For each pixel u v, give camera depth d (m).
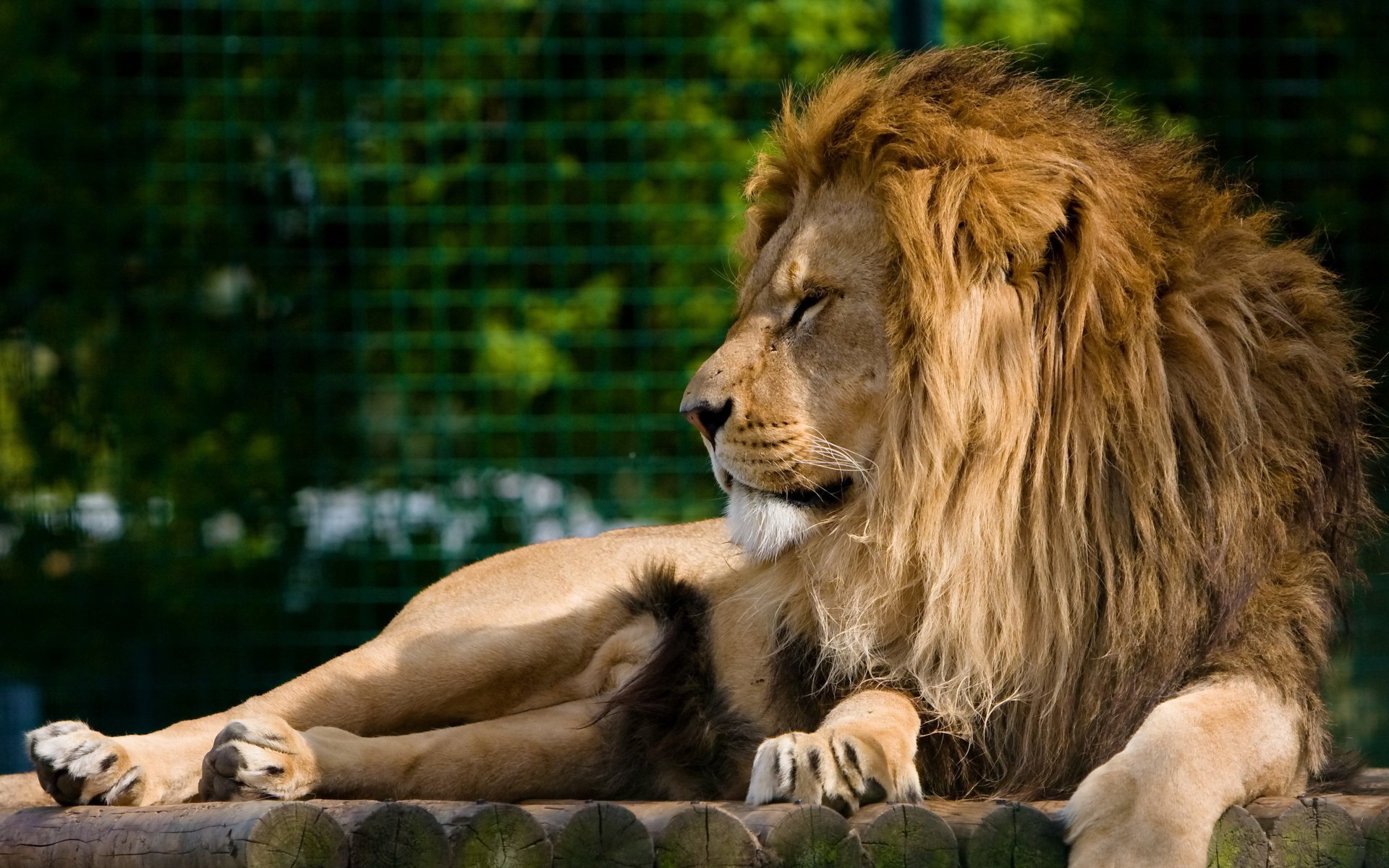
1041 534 5.20
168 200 14.35
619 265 14.66
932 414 5.25
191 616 13.91
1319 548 5.37
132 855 4.92
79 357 14.28
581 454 14.32
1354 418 5.56
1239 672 4.93
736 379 5.54
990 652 5.23
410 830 4.49
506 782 6.19
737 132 14.27
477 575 7.16
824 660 5.57
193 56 14.88
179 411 14.25
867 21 14.34
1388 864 4.49
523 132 14.24
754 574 5.84
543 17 14.62
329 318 14.48
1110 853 4.32
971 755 5.29
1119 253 5.25
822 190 5.76
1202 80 13.81
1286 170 13.58
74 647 13.70
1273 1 13.75
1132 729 5.07
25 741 5.64
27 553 13.99
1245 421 5.17
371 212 14.30
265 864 4.41
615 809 4.51
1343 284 13.47
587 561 6.96
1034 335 5.27
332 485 14.19
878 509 5.38
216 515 14.02
